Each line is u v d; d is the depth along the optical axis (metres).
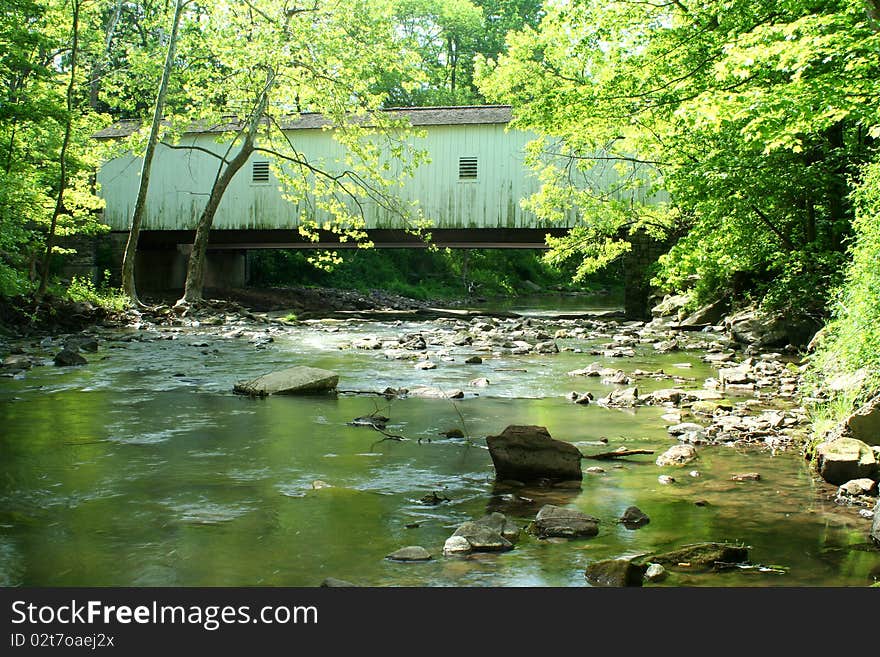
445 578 3.39
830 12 9.11
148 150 21.19
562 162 24.64
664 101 11.49
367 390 8.85
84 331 16.73
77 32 19.33
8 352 12.38
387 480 5.03
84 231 21.44
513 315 25.73
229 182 25.34
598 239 21.31
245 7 21.97
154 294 27.94
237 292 31.22
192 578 3.37
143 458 5.59
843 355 7.09
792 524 4.15
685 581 3.38
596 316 25.20
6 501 4.50
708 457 5.72
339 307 30.47
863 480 4.77
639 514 4.24
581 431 6.67
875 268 6.84
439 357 12.50
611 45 13.21
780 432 6.46
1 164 17.47
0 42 15.80
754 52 7.73
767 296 14.18
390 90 44.97
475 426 6.85
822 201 12.93
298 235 28.14
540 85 16.42
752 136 8.45
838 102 7.66
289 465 5.41
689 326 18.11
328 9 21.66
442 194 26.22
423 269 47.34
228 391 8.80
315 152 27.23
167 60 21.25
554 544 3.83
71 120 17.38
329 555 3.65
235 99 23.86
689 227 20.14
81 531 3.97
